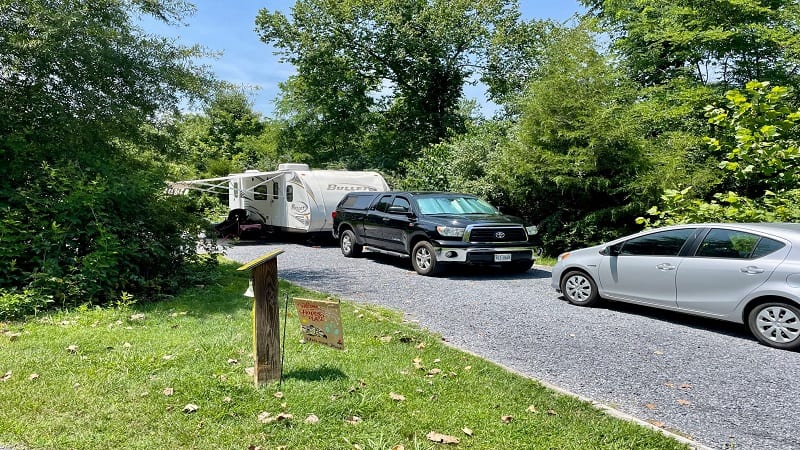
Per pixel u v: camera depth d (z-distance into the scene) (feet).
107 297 23.67
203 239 31.78
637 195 39.58
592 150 39.81
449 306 25.54
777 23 45.93
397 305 25.72
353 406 12.69
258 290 13.62
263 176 57.82
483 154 51.78
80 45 26.66
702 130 44.01
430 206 37.40
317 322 13.93
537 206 45.47
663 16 50.37
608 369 16.78
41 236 23.18
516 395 13.84
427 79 89.10
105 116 28.45
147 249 26.40
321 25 85.76
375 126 97.40
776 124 27.14
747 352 18.61
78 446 10.64
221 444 10.85
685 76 50.44
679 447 11.41
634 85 50.31
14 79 26.99
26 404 12.41
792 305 18.71
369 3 83.20
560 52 44.32
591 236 41.60
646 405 13.99
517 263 35.50
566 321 22.82
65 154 26.66
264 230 60.80
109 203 25.85
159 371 14.74
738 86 49.32
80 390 13.28
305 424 11.75
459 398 13.51
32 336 18.06
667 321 22.90
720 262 20.72
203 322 20.49
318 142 98.63
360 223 42.34
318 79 88.58
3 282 22.22
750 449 11.65
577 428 12.06
